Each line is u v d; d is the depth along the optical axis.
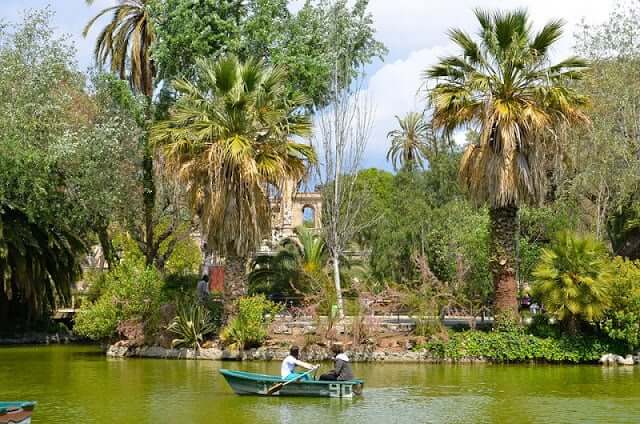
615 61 36.59
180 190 37.94
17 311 38.50
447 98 28.30
